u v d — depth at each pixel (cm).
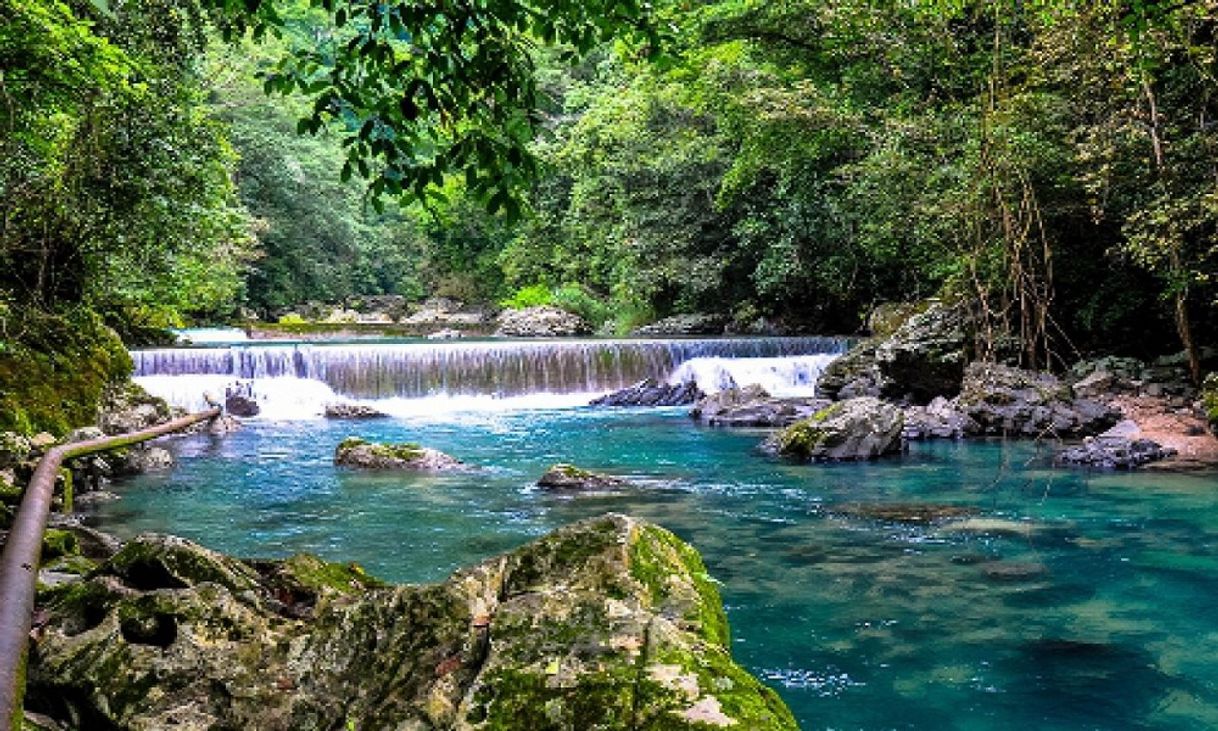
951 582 538
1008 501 772
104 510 760
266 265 3769
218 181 1179
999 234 788
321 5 278
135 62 750
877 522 702
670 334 2673
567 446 1178
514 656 207
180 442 1216
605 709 188
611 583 245
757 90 1686
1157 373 1261
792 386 1802
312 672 230
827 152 1859
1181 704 366
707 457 1065
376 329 3008
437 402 1736
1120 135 1043
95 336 1140
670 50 330
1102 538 638
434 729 202
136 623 243
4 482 577
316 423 1445
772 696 197
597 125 2881
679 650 205
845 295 2294
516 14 295
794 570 567
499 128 303
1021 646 432
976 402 1178
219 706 224
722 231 2658
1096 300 1337
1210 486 808
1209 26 882
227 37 314
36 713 223
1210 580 536
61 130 816
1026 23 1056
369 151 320
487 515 745
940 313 1401
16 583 252
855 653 425
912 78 1380
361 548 633
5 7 584
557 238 3559
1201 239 1052
